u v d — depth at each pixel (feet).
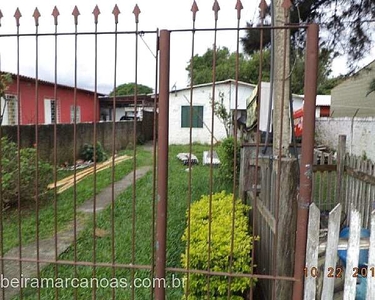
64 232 14.38
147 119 57.41
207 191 19.65
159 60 6.21
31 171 17.76
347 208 14.05
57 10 6.27
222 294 7.69
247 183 11.32
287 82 9.57
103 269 10.80
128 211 17.20
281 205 6.75
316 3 18.15
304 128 5.93
